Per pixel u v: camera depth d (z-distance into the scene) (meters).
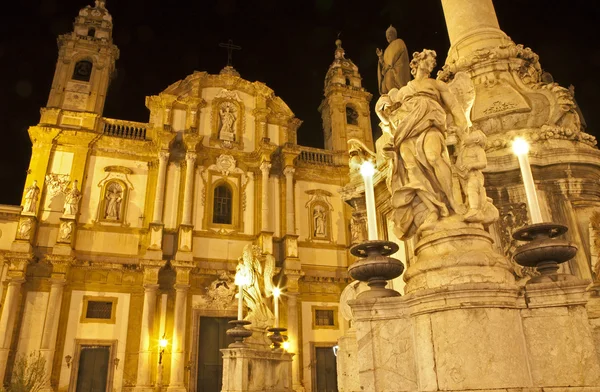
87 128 23.30
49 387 18.62
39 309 19.94
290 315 22.98
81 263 21.02
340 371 6.86
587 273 5.76
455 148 5.36
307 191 26.69
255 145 26.70
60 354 19.52
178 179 24.12
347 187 8.42
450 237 4.05
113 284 21.25
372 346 3.68
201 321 22.08
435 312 3.46
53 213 21.56
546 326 3.44
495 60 7.67
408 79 8.12
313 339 23.62
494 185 6.16
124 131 24.22
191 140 24.23
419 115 4.59
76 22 26.00
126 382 19.91
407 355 3.60
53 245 21.03
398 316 3.70
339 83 30.39
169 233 22.92
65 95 23.97
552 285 3.48
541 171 6.23
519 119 6.93
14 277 19.48
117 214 22.61
